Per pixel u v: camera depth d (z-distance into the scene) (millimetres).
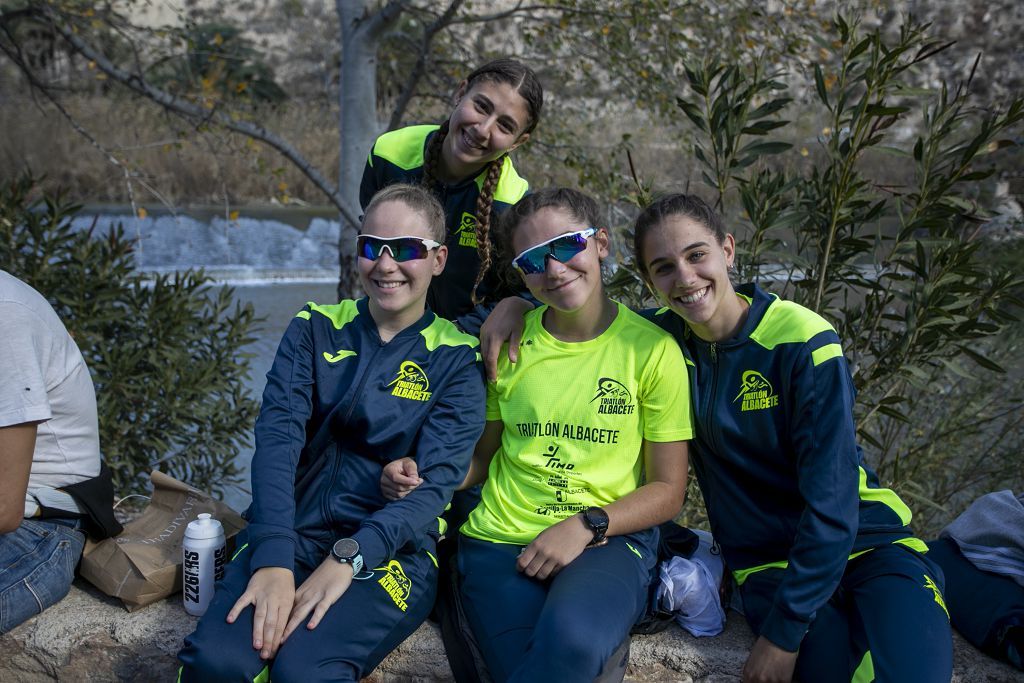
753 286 2400
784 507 2344
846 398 2201
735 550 2434
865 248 3314
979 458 4277
